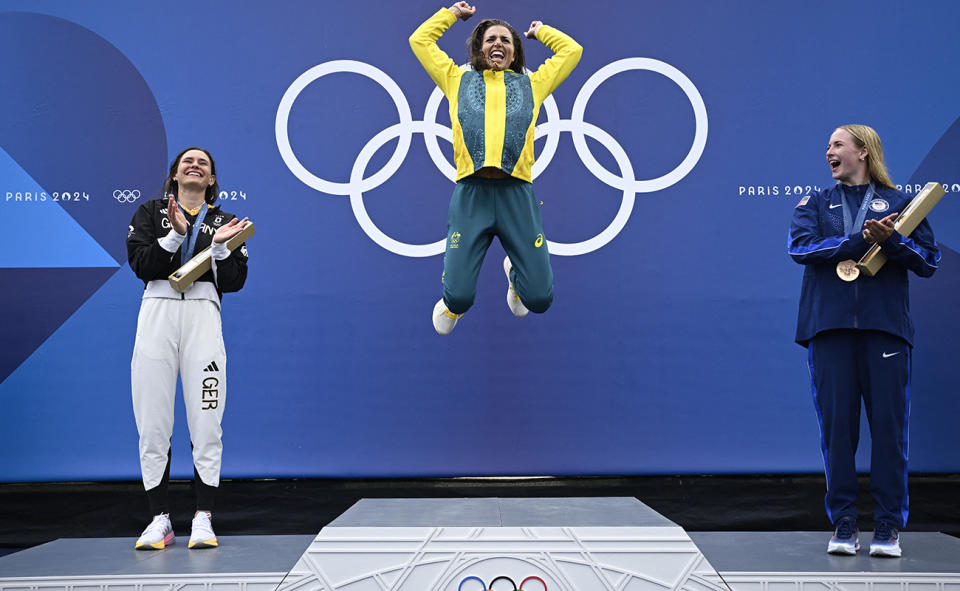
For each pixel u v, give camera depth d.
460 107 2.86
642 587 2.07
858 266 2.67
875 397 2.73
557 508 2.64
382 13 3.85
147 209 3.04
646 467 3.70
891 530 2.70
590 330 3.76
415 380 3.74
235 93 3.82
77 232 3.75
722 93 3.82
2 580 2.47
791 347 3.74
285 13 3.84
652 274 3.78
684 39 3.83
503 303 3.78
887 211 2.78
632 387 3.74
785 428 3.71
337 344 3.75
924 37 3.80
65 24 3.80
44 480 3.63
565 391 3.74
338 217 3.80
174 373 2.96
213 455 2.96
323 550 2.13
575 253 3.79
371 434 3.72
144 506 3.55
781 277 3.77
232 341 3.74
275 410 3.71
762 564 2.59
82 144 3.78
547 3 3.84
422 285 3.79
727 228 3.79
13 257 3.72
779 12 3.82
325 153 3.82
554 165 3.82
